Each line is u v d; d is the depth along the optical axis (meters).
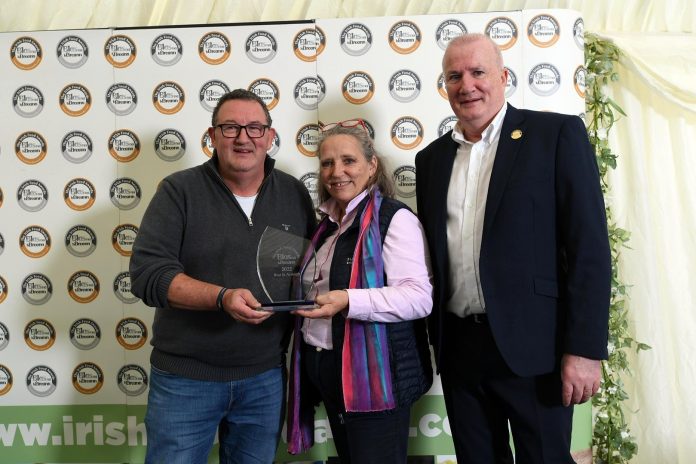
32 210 2.17
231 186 1.66
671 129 2.35
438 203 1.61
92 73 2.13
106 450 2.18
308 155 2.13
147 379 2.16
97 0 2.33
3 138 2.16
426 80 2.10
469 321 1.58
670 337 2.34
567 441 1.50
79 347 2.18
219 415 1.65
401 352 1.51
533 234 1.46
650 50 2.25
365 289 1.46
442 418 2.13
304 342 1.63
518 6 2.29
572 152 1.45
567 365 1.42
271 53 2.11
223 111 1.59
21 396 2.20
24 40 2.14
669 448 2.29
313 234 1.77
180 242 1.61
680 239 2.34
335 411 1.58
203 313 1.58
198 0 2.33
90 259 2.16
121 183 2.15
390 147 2.12
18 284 2.18
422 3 2.30
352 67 2.11
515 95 2.09
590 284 1.39
